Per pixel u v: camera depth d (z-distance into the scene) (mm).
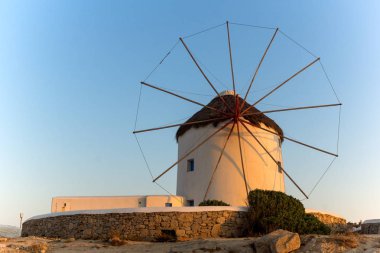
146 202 26188
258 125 26922
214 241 17125
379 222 21094
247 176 26016
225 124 26234
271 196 20578
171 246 17391
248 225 19906
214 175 26062
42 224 22891
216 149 26562
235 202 25359
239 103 27781
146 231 19484
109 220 20156
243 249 16000
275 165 27547
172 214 19672
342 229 23266
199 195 26156
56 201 26781
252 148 26688
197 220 19656
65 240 19594
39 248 17047
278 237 15453
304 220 19844
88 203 26734
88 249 17406
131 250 17109
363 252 14719
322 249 15055
